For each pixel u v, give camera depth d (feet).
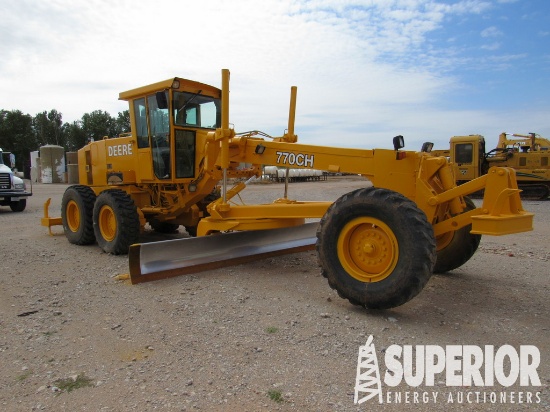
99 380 9.82
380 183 15.26
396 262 12.99
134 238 22.97
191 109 23.31
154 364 10.55
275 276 18.29
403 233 12.67
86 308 14.55
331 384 9.59
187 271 18.56
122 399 9.04
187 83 22.38
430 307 14.38
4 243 27.27
